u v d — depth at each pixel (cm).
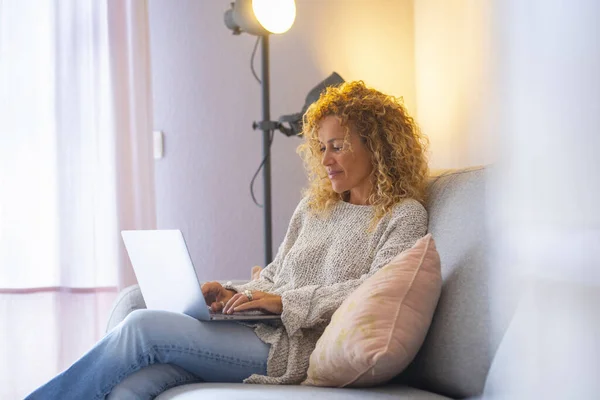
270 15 278
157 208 332
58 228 310
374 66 342
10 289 308
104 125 316
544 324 94
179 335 176
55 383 172
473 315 154
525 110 97
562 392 90
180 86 335
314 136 218
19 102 312
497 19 104
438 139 299
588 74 87
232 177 336
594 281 86
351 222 203
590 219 87
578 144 88
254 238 337
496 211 110
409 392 157
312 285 189
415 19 337
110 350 174
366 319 156
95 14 314
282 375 178
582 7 87
